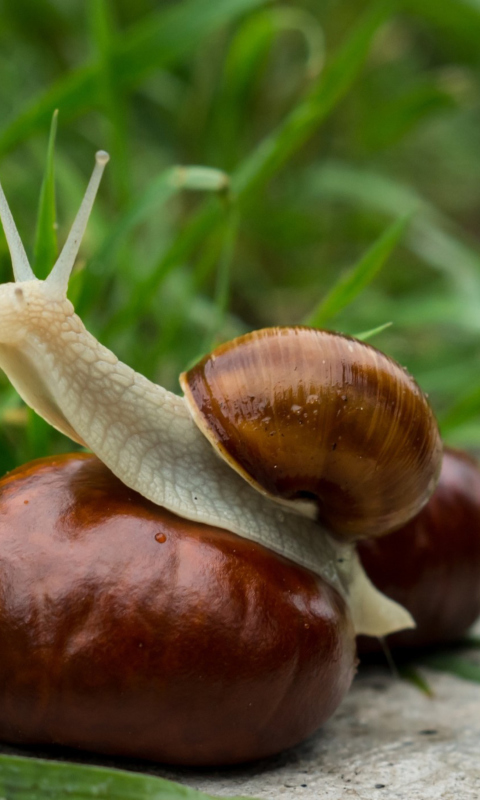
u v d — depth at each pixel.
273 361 0.24
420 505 0.25
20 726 0.23
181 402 0.24
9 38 0.43
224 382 0.24
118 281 0.34
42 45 0.43
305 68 0.44
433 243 0.43
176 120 0.45
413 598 0.26
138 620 0.23
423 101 0.42
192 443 0.24
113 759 0.24
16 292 0.23
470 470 0.27
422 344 0.48
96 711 0.23
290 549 0.24
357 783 0.24
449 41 0.49
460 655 0.28
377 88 0.50
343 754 0.25
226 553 0.24
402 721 0.26
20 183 0.36
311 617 0.24
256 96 0.44
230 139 0.40
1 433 0.28
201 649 0.23
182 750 0.23
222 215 0.30
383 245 0.28
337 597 0.25
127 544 0.23
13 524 0.24
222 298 0.30
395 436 0.24
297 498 0.24
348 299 0.29
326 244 0.49
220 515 0.24
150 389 0.24
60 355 0.24
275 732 0.24
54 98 0.31
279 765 0.24
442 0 0.39
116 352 0.32
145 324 0.38
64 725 0.23
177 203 0.44
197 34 0.31
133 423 0.24
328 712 0.24
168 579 0.23
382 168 0.55
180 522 0.24
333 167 0.44
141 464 0.24
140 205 0.29
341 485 0.24
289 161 0.48
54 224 0.27
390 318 0.38
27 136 0.31
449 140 0.60
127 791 0.22
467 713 0.26
